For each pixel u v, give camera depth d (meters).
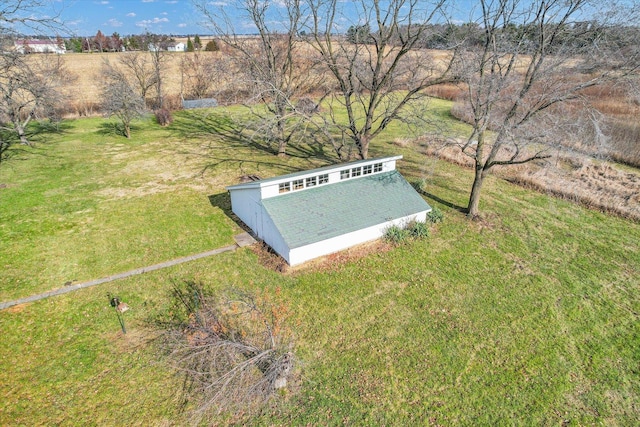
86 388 8.45
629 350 9.77
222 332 9.37
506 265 13.09
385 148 25.84
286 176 13.84
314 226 13.14
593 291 11.90
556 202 17.83
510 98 13.79
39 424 7.66
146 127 31.50
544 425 7.89
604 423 7.97
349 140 27.27
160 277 12.23
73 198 17.78
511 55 13.91
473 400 8.36
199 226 15.39
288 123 28.98
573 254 13.80
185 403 8.14
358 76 18.41
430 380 8.80
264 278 12.16
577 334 10.24
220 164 22.72
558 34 12.48
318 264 12.88
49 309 10.80
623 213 16.48
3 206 16.83
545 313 10.95
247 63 22.83
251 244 14.12
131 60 37.94
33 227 15.12
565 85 12.77
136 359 9.19
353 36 17.58
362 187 15.09
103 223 15.54
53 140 27.19
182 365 8.91
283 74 22.47
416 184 19.23
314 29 17.72
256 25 20.72
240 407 8.02
